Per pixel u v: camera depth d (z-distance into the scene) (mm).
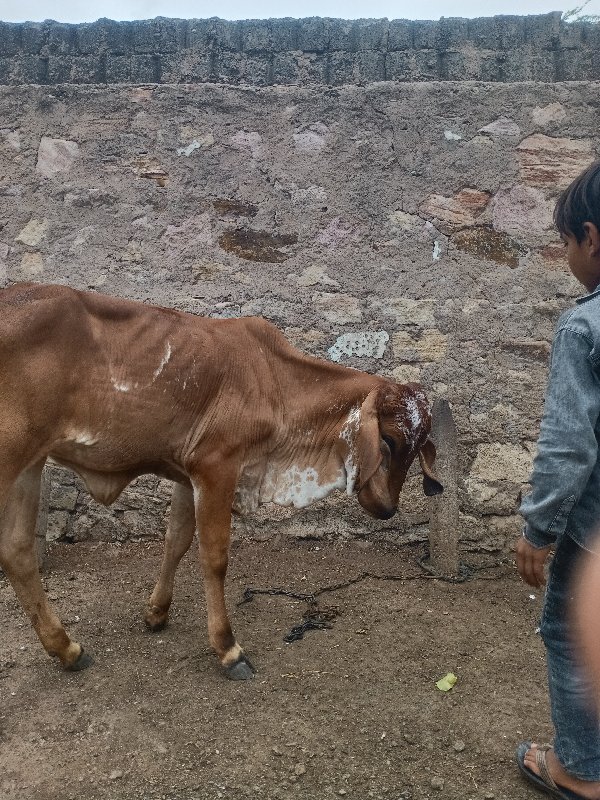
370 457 3311
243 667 3398
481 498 5062
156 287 5184
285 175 5238
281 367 3621
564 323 2242
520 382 5094
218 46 5379
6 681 3314
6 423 2963
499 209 5199
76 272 5199
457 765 2818
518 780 2742
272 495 3639
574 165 5203
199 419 3361
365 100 5246
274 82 5371
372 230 5203
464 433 5090
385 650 3721
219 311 5168
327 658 3613
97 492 3455
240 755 2824
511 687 3398
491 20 5352
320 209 5215
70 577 4520
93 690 3252
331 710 3146
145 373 3236
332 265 5191
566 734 2492
